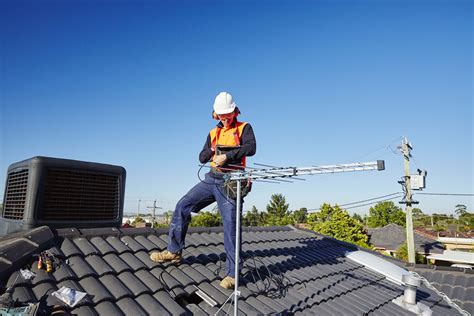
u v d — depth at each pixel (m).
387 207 50.00
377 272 5.93
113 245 3.80
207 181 3.63
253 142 3.58
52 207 3.82
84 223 4.05
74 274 2.99
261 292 3.66
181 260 3.79
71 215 3.98
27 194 3.67
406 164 15.24
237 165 3.48
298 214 49.75
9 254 2.89
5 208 4.23
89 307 2.61
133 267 3.41
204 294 3.29
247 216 51.84
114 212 4.44
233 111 3.70
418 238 28.09
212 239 4.98
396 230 31.17
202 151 3.89
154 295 3.07
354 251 6.79
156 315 2.73
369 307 4.24
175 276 3.47
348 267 5.74
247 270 4.11
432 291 6.15
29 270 2.85
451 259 22.34
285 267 4.73
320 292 4.21
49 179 3.82
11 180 4.20
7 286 2.55
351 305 4.13
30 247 3.12
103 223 4.26
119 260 3.46
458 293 6.25
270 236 6.59
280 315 3.31
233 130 3.72
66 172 3.97
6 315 2.20
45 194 3.77
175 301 3.07
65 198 3.94
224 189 3.50
